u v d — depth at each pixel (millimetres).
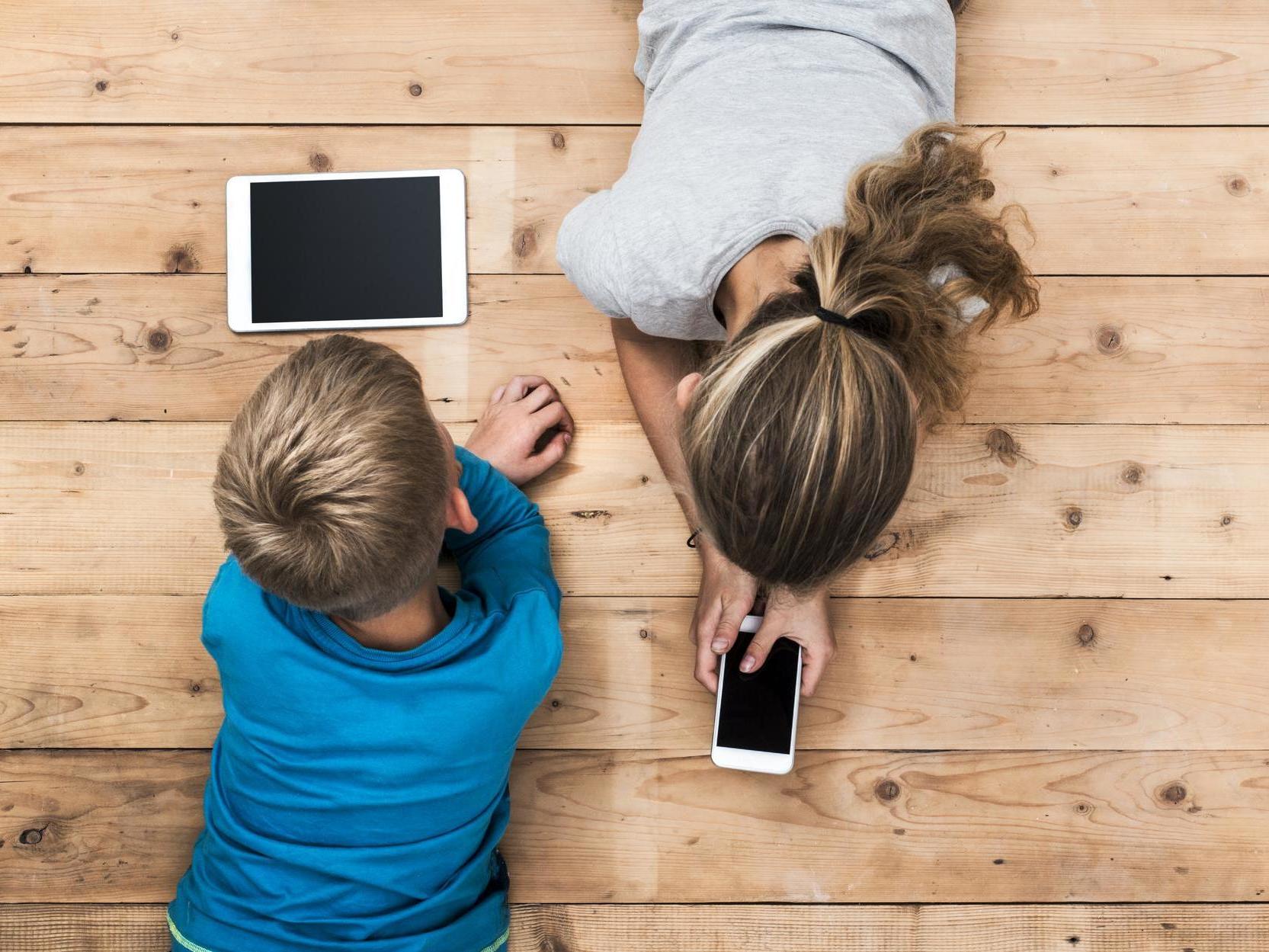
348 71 1179
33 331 1148
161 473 1139
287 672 855
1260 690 1145
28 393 1143
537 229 1168
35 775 1115
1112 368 1162
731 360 641
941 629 1142
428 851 941
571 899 1119
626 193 853
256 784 927
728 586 1067
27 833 1113
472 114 1179
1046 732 1137
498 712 906
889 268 634
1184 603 1148
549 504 1147
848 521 630
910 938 1121
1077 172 1182
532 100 1181
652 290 820
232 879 954
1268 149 1187
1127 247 1175
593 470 1149
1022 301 760
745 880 1121
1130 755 1138
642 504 1147
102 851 1112
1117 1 1194
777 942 1118
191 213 1164
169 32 1179
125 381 1146
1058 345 1162
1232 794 1138
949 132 742
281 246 1144
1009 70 1189
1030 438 1155
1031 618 1144
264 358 1150
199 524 1137
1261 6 1194
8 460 1137
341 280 1145
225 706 939
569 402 1156
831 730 1132
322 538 749
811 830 1125
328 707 862
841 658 1138
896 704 1136
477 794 952
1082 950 1125
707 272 773
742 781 1128
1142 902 1129
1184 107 1189
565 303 1162
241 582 880
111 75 1175
